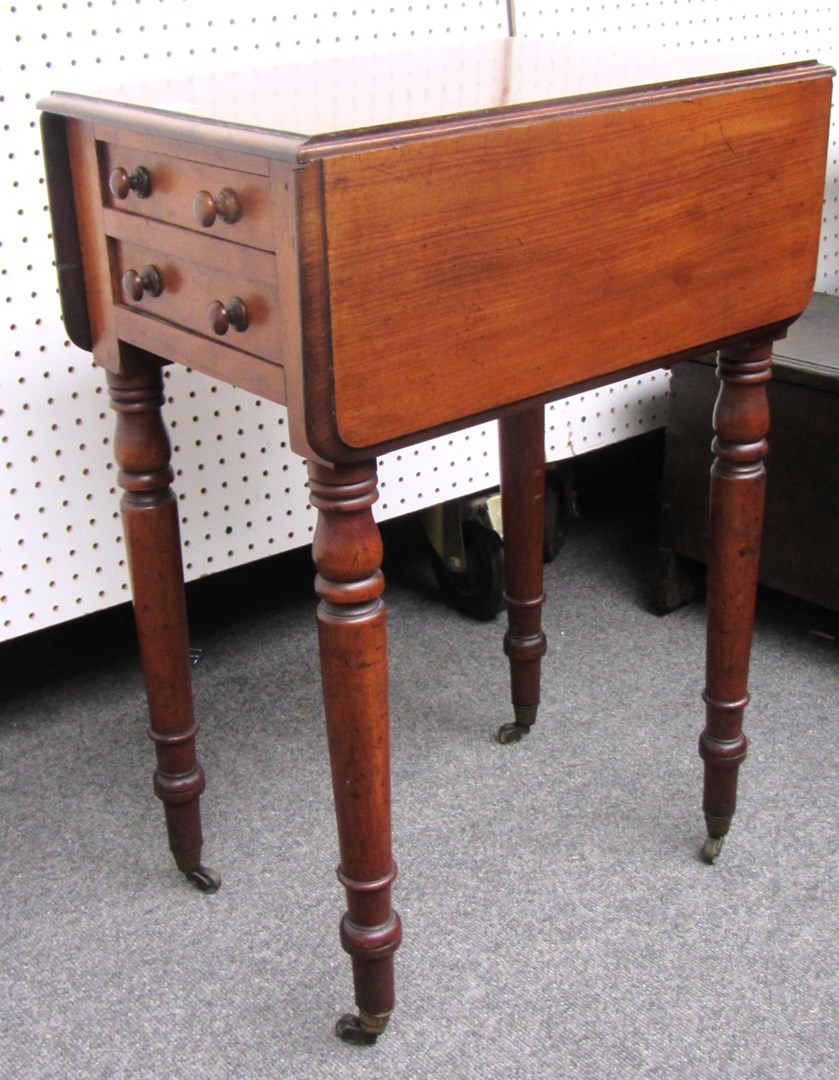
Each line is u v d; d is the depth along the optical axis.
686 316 0.95
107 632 1.67
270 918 1.15
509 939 1.10
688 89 0.89
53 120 0.96
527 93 0.85
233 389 1.45
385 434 0.80
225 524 1.51
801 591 1.52
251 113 0.82
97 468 1.39
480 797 1.30
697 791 1.30
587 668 1.54
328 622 0.86
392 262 0.77
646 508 2.01
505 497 1.30
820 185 1.01
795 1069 0.96
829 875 1.17
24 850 1.24
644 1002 1.03
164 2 1.29
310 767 1.37
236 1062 0.99
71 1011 1.04
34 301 1.29
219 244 0.83
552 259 0.85
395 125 0.75
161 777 1.14
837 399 1.40
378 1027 0.98
